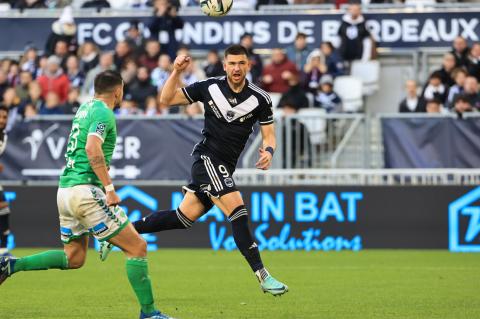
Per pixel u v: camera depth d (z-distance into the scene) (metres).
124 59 48.06
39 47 51.72
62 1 54.97
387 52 50.22
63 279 29.83
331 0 52.44
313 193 42.03
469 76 45.31
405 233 41.97
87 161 19.66
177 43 49.62
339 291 26.34
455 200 41.88
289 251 41.25
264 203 42.09
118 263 35.84
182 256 38.75
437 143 42.25
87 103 19.89
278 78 46.72
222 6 24.72
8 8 53.59
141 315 19.67
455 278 29.94
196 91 22.53
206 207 23.53
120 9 51.38
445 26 49.81
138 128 42.75
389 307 22.72
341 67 47.97
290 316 21.05
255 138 42.53
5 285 28.02
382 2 51.41
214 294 25.73
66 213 20.02
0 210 33.03
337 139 42.72
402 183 42.44
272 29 50.16
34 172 43.03
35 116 42.97
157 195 42.38
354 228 42.03
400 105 45.75
